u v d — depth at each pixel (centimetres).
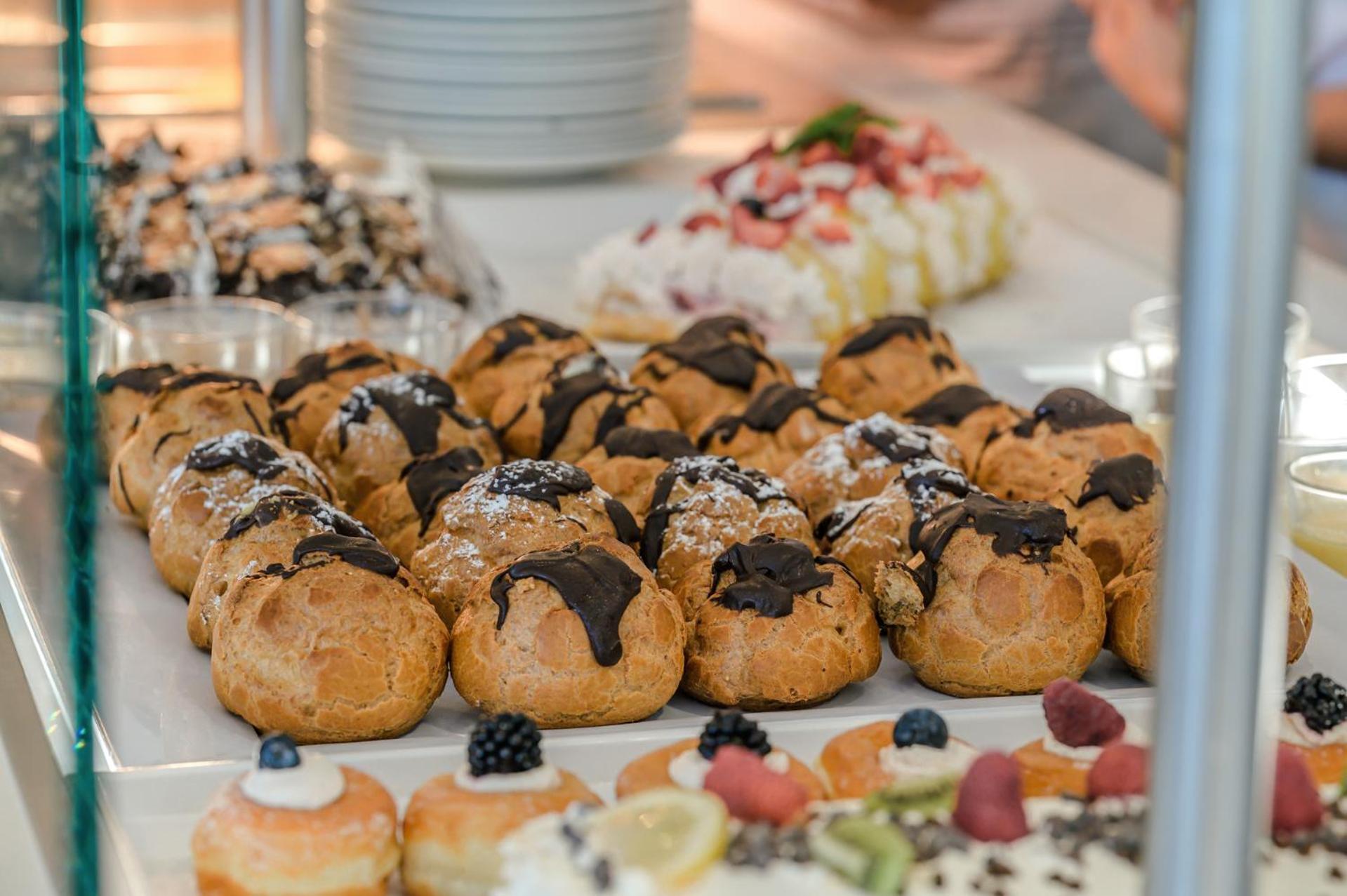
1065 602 129
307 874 95
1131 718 98
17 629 103
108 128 265
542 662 120
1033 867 80
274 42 264
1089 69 381
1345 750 99
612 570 125
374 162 301
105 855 92
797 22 416
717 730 103
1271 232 58
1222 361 59
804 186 242
